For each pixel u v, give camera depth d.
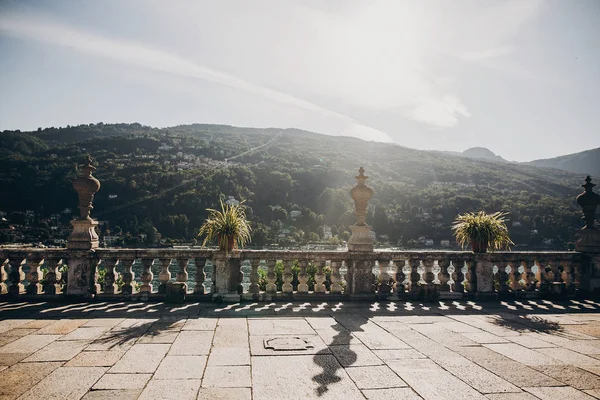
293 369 4.21
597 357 4.80
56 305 7.29
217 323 6.12
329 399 3.48
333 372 4.15
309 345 5.07
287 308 7.40
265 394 3.55
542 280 9.35
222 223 7.91
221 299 7.81
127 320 6.22
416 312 7.32
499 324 6.47
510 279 9.19
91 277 7.72
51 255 7.64
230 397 3.47
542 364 4.52
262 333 5.60
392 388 3.76
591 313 7.52
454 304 8.21
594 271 9.36
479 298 8.68
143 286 7.81
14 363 4.25
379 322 6.46
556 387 3.85
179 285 7.67
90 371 4.04
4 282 7.68
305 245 57.72
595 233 9.58
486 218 8.98
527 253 9.12
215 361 4.41
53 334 5.38
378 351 4.90
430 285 8.52
